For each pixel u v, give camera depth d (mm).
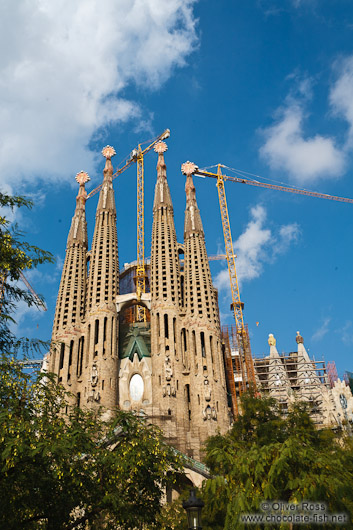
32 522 30547
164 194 119312
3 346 30062
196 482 69062
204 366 97250
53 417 32250
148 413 92250
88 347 100812
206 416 90375
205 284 106375
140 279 128875
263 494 29047
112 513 31500
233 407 110688
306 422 57344
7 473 27719
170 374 94625
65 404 34500
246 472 29547
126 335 106875
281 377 123875
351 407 110875
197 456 84625
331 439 52500
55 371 98375
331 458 30703
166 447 35094
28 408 30422
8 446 26750
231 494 29594
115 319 104062
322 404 113125
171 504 53344
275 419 60562
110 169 125688
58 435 30000
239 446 35000
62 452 28781
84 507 34812
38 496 29500
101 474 32500
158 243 111750
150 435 35688
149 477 33562
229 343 119625
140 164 148750
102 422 35688
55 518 29844
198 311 102312
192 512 24125
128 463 31797
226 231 143250
